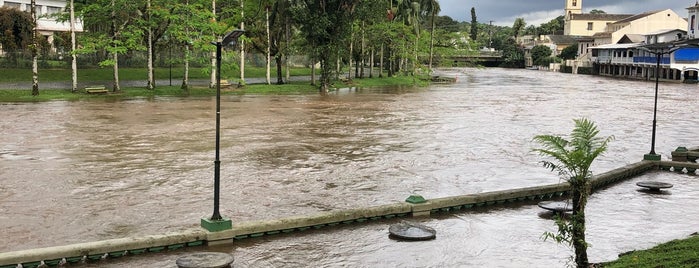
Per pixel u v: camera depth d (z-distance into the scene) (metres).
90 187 14.20
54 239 10.40
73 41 39.34
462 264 9.66
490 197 13.48
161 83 53.53
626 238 11.20
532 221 12.35
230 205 12.85
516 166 18.23
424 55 80.38
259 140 22.09
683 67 77.56
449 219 12.41
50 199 13.04
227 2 48.94
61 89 41.34
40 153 18.55
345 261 9.75
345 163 17.97
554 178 16.56
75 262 9.41
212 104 35.66
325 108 35.53
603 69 103.31
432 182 15.71
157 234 10.47
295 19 49.28
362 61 67.19
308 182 15.28
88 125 25.16
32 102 34.44
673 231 11.73
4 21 57.06
